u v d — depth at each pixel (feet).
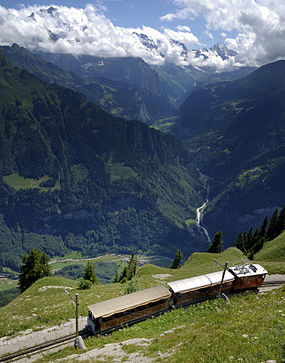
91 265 276.82
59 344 114.62
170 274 227.61
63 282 223.10
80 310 143.43
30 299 189.67
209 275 138.41
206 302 125.80
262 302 102.73
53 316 139.85
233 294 136.36
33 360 106.32
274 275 159.63
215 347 68.80
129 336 103.60
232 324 83.15
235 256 279.49
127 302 121.70
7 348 116.67
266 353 59.98
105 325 116.06
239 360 59.67
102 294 172.45
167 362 67.67
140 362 72.33
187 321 105.50
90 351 93.86
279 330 70.54
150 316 124.47
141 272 247.09
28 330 130.00
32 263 266.16
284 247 263.08
